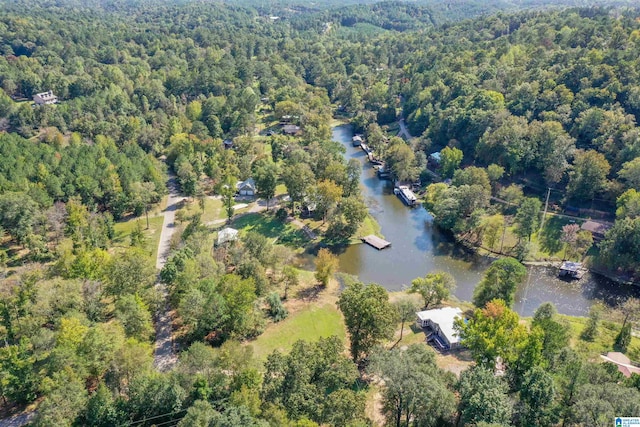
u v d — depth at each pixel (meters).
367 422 57.69
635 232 108.00
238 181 164.12
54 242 115.50
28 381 65.69
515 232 130.50
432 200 145.25
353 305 74.88
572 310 101.50
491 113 167.25
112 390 64.25
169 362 78.06
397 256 126.56
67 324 69.25
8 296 80.81
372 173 187.50
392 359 57.38
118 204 135.62
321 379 62.62
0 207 111.19
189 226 117.62
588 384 54.03
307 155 169.38
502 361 68.81
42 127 188.62
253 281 93.38
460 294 108.25
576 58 182.00
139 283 88.81
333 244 131.75
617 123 142.00
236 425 51.97
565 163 138.62
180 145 174.38
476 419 51.75
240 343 85.75
